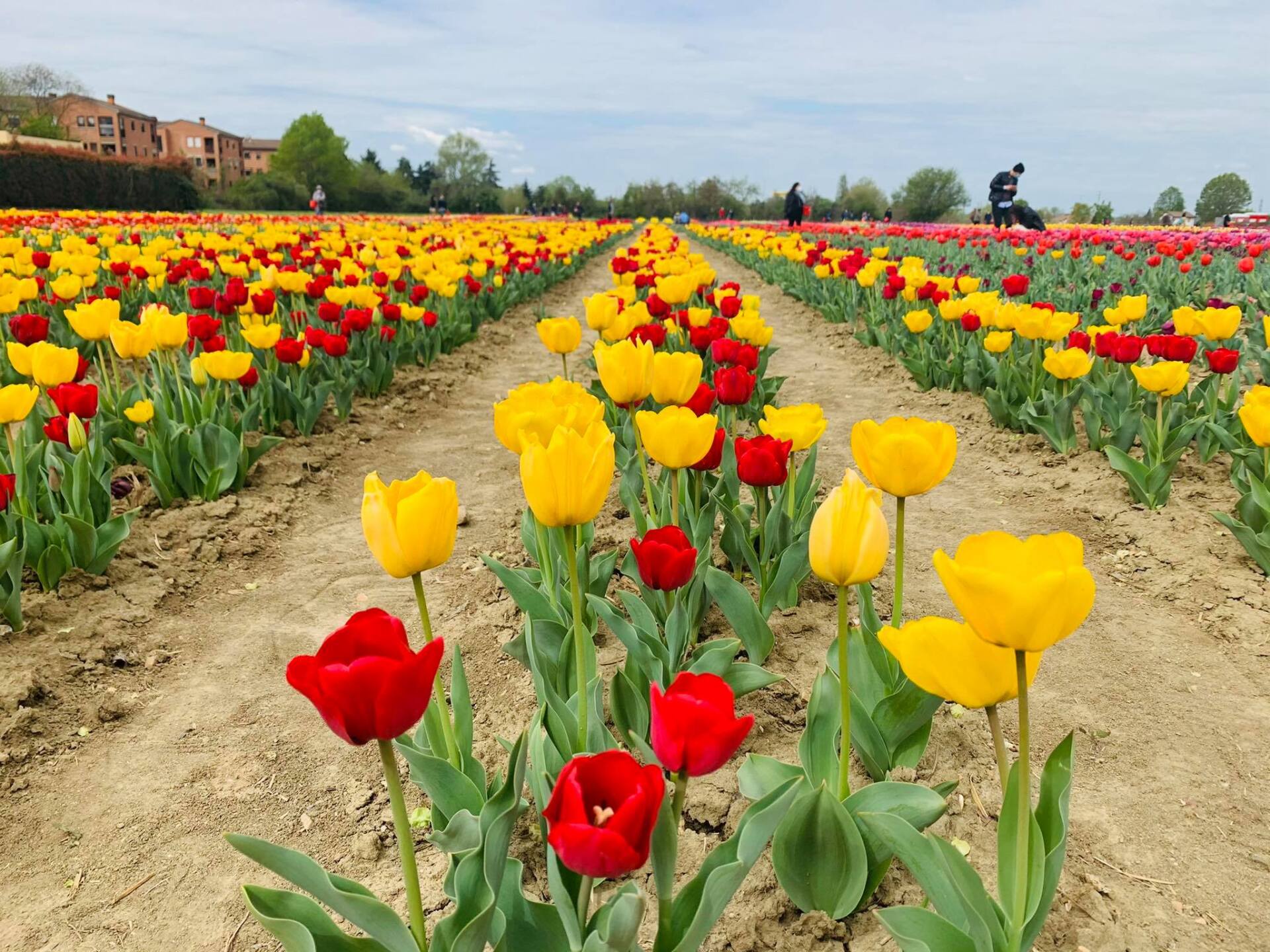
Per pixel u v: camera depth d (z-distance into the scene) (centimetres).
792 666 374
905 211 10469
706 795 297
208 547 500
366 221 3797
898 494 242
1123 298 714
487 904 179
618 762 144
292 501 589
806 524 404
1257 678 375
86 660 386
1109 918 248
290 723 357
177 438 543
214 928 257
